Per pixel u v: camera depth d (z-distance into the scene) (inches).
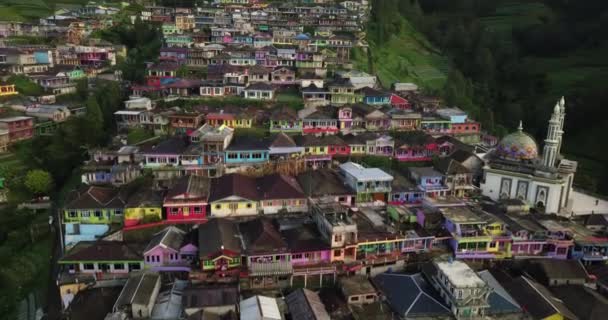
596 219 3801.7
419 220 3526.1
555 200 3939.5
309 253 3078.2
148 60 6963.6
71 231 3388.3
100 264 2999.5
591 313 2888.8
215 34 7455.7
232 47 6879.9
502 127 6402.6
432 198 3831.2
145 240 3272.6
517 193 4077.3
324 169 4114.2
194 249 3051.2
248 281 2972.4
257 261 2992.1
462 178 3993.6
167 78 5708.7
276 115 4626.0
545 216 3789.4
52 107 5275.6
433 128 5098.4
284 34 7662.4
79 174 4121.6
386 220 3563.0
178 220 3417.8
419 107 5733.3
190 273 2878.9
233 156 3996.1
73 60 7076.8
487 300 2891.2
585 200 4468.5
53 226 3750.0
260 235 3107.8
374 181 3747.5
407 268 3292.3
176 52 6481.3
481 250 3346.5
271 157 4114.2
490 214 3523.6
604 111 7411.4
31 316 2960.1
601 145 7032.5
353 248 3142.2
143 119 4552.2
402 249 3299.7
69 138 4532.5
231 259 2938.0
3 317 2938.0
